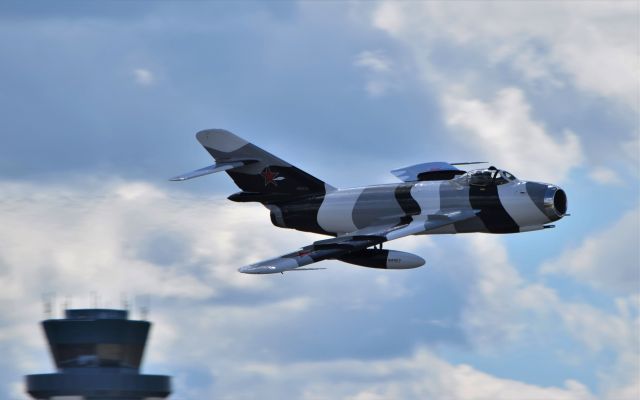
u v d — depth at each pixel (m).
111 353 122.19
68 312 123.06
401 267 145.00
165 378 123.69
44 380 120.62
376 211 152.62
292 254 138.50
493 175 145.38
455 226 148.38
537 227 145.25
